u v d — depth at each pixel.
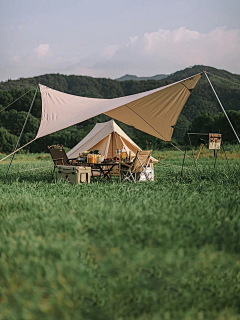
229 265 2.88
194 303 2.39
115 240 3.14
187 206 4.25
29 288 2.44
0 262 2.79
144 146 37.00
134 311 2.31
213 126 38.12
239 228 3.49
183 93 8.39
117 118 9.98
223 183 7.08
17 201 4.96
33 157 25.97
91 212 3.97
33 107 52.72
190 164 13.52
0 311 2.24
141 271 2.73
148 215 3.83
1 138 42.75
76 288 2.47
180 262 2.79
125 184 6.92
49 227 3.55
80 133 42.59
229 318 2.28
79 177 7.21
